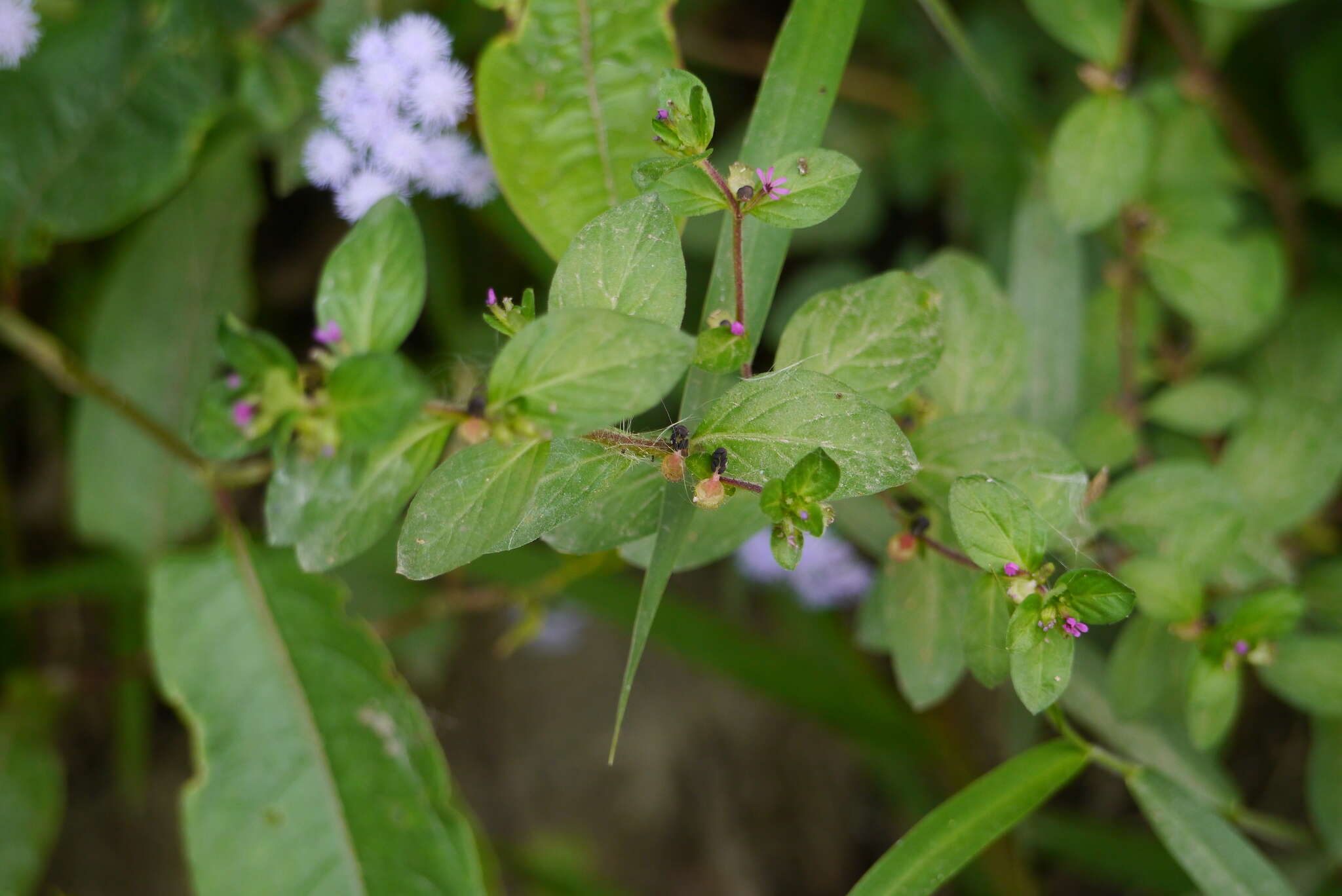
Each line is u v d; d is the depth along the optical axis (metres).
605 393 0.50
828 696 0.67
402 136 0.57
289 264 0.80
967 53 0.61
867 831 0.88
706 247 0.70
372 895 0.62
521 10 0.58
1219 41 0.65
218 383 0.50
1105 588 0.52
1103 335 0.64
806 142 0.56
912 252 0.76
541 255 0.67
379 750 0.62
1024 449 0.56
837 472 0.51
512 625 0.86
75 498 0.67
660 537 0.54
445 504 0.51
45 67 0.63
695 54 0.76
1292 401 0.62
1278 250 0.63
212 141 0.66
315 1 0.63
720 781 0.86
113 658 0.75
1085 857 0.67
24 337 0.63
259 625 0.63
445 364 0.63
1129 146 0.61
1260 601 0.56
